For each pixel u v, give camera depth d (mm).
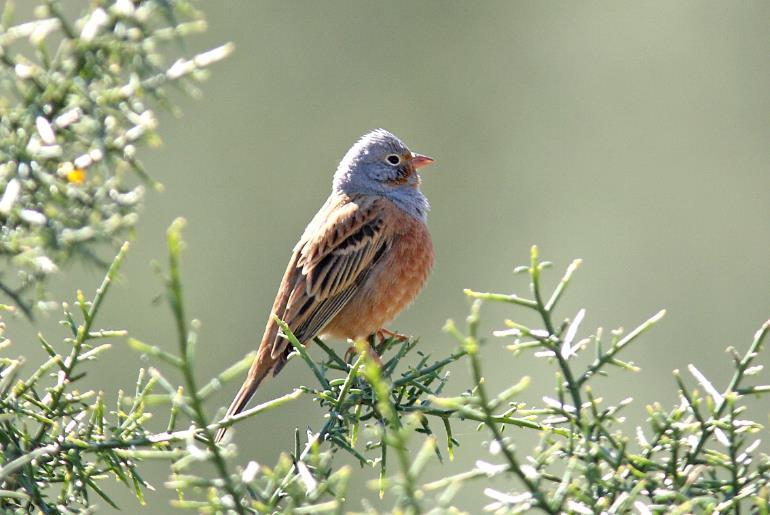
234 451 3705
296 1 18562
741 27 19328
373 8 18812
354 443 5531
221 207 17891
